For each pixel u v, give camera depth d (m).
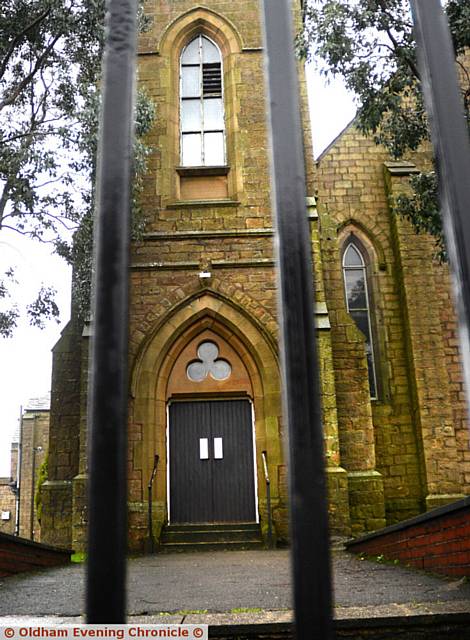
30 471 33.53
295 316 2.15
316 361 2.12
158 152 14.88
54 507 13.87
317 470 2.00
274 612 4.85
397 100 10.70
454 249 2.22
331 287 14.95
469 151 2.30
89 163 11.95
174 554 11.81
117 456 1.96
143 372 13.48
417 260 16.41
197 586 7.00
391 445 15.77
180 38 15.94
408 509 15.35
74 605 5.82
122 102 2.34
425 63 2.45
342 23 10.23
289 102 2.41
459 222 2.21
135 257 14.09
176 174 14.95
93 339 2.07
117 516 1.91
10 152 11.34
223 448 13.76
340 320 14.65
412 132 11.09
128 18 2.44
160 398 13.58
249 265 14.07
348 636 4.41
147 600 6.05
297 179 2.32
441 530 6.67
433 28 2.48
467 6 9.93
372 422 15.18
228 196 14.91
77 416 14.49
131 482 12.79
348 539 12.26
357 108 10.94
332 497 12.65
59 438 14.41
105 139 2.29
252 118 15.22
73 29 12.27
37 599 6.27
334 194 17.41
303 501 1.97
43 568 9.91
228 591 6.50
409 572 7.30
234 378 13.90
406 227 16.62
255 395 13.66
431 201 10.71
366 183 17.48
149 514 12.44
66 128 11.58
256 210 14.56
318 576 1.90
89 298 13.57
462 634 4.44
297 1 15.79
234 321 13.80
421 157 17.70
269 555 10.72
